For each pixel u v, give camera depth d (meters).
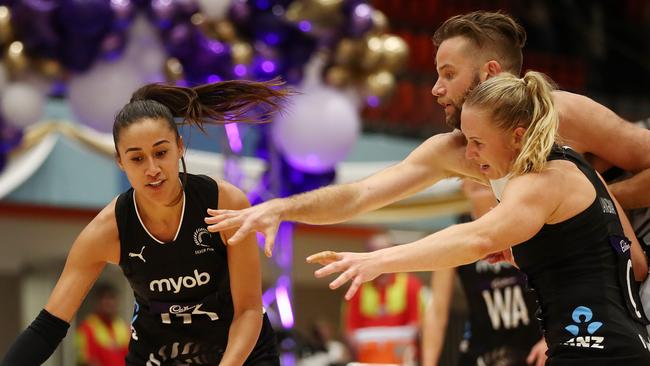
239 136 14.07
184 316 6.45
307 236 22.75
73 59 12.13
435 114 24.16
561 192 5.38
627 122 6.55
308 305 23.97
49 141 18.48
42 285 19.78
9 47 12.04
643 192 6.48
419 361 14.85
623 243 5.63
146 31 12.38
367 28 13.16
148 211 6.10
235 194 6.30
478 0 26.84
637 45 29.34
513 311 9.71
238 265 6.23
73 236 19.81
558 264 5.52
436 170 6.88
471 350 10.02
